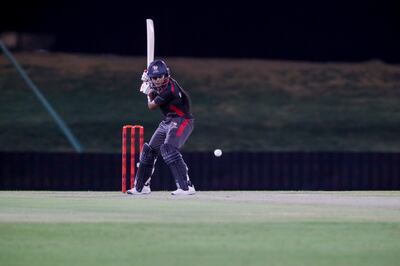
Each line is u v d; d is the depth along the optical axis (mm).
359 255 27359
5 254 27078
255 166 93938
